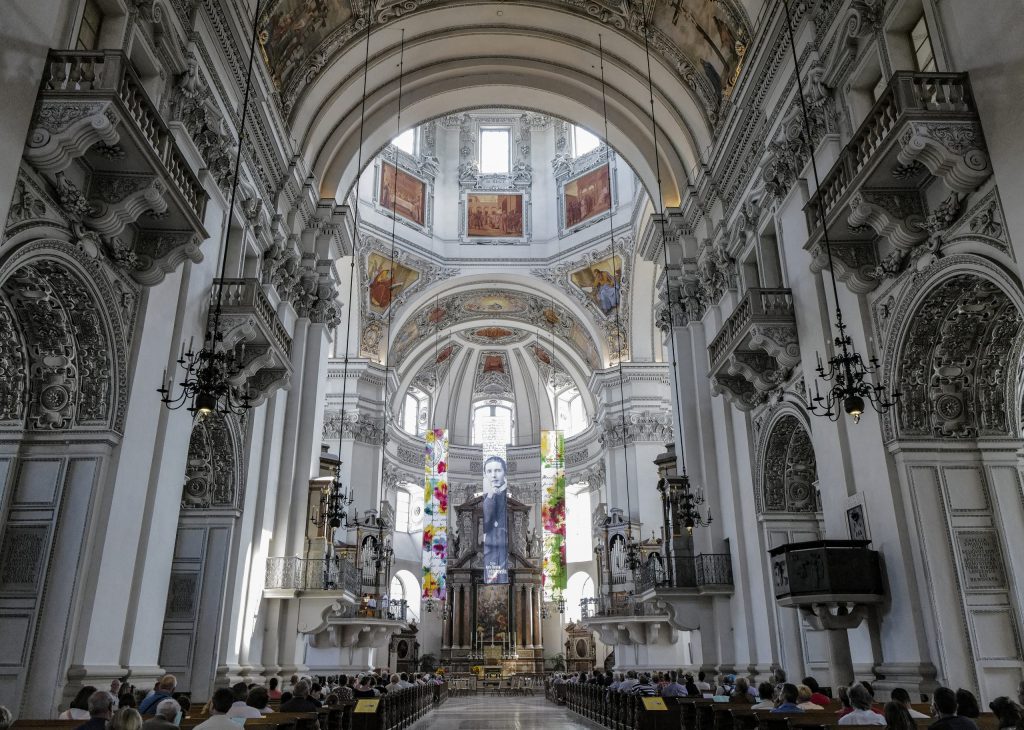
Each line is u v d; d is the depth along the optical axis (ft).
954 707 15.42
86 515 27.63
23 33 23.45
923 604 29.22
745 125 47.62
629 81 60.49
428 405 116.37
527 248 98.22
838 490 35.04
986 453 30.81
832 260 32.89
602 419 94.84
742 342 42.14
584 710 53.83
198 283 36.63
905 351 30.89
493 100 64.03
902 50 32.40
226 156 39.37
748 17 45.50
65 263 25.82
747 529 48.47
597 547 87.51
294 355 53.52
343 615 58.29
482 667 99.81
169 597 41.34
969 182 26.35
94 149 26.08
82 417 28.78
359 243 88.84
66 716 20.21
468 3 56.65
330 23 52.11
